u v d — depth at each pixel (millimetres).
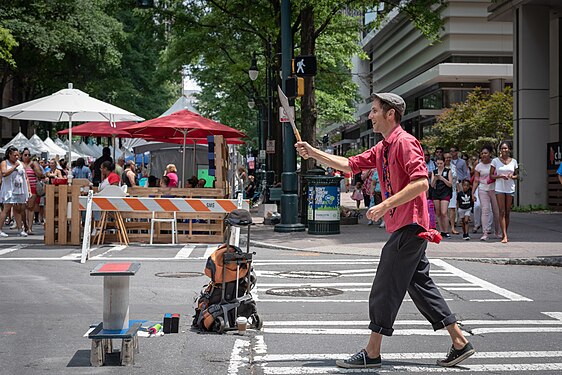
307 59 17750
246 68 36625
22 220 18938
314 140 21719
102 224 16484
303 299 9508
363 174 27672
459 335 6055
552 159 27844
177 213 16812
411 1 23594
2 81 43094
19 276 11594
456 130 38844
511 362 6316
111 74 44844
